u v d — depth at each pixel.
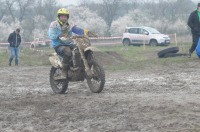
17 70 20.83
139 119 8.09
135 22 70.88
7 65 25.94
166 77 15.28
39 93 12.52
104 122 8.03
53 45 12.19
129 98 10.41
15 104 10.26
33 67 22.69
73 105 9.80
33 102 10.44
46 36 66.44
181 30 66.50
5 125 8.16
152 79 14.90
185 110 8.67
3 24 69.50
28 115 8.96
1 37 67.69
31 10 76.81
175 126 7.48
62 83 12.20
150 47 41.75
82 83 14.45
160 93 11.39
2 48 42.22
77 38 11.59
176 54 23.42
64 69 11.90
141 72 17.41
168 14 80.75
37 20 70.94
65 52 11.77
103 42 55.75
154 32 44.81
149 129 7.38
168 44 44.19
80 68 11.73
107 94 11.48
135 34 45.28
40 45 45.88
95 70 11.70
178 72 16.67
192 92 11.39
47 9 75.50
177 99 9.97
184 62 19.72
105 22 73.38
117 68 19.23
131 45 45.88
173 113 8.43
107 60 27.08
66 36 11.83
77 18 71.25
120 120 8.12
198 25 20.36
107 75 16.84
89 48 11.36
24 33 68.00
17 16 79.81
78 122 8.14
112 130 7.46
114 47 46.72
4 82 15.55
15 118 8.73
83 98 10.80
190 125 7.48
